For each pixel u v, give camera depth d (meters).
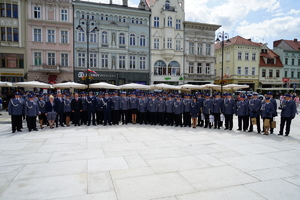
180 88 21.50
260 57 46.69
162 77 35.84
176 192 4.91
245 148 8.54
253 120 11.59
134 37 34.12
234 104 12.46
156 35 35.34
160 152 7.92
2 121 15.57
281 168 6.41
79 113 13.65
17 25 28.73
